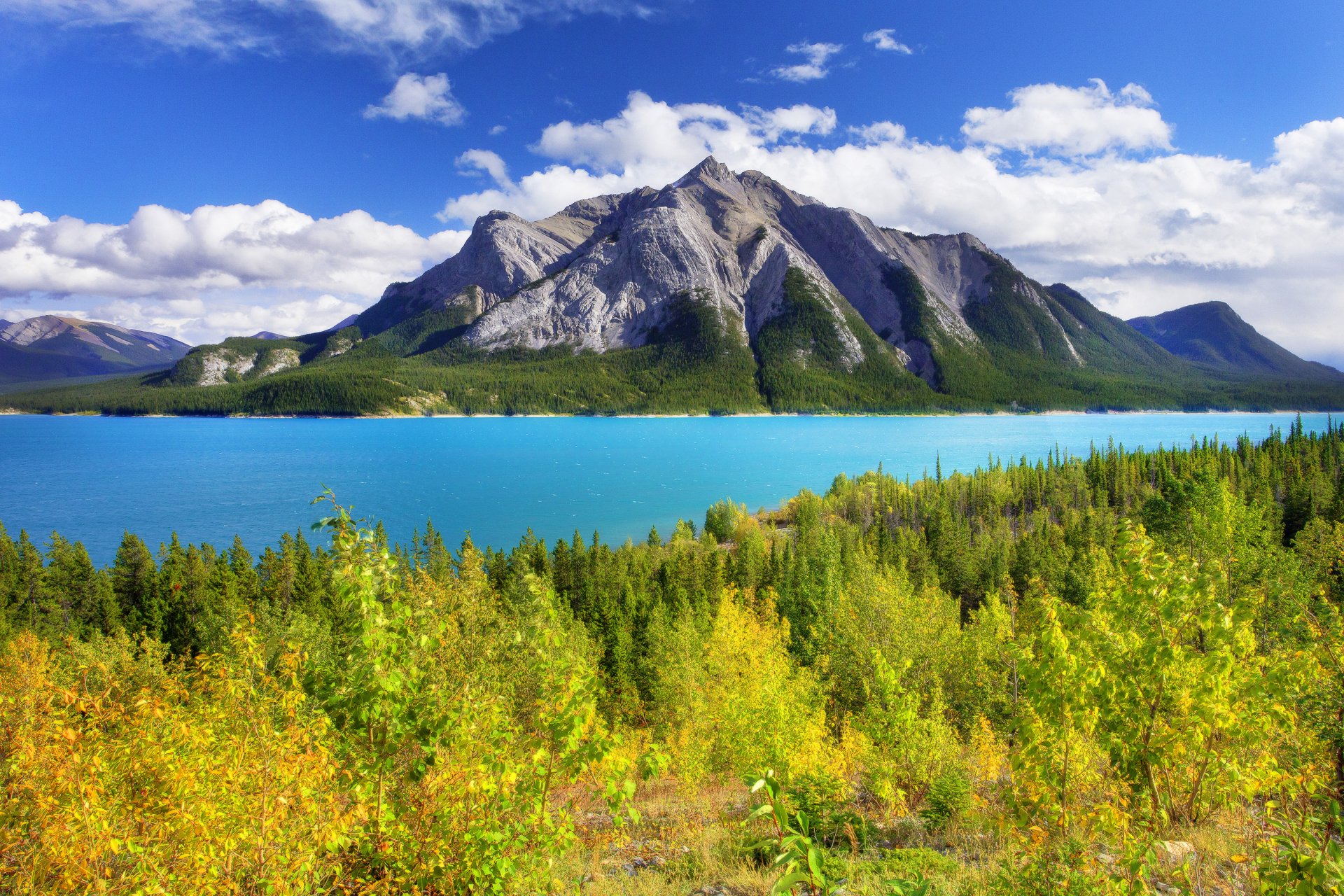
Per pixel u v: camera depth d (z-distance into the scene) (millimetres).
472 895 8688
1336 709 10656
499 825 8945
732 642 45656
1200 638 11750
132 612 79438
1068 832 9797
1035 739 10945
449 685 10031
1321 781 10031
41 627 79188
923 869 11172
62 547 90375
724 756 29266
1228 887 8375
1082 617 11891
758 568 97625
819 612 71750
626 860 14047
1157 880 8727
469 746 9094
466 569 56375
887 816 16703
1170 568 11133
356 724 8969
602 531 183875
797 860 5004
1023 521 132500
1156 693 10797
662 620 62688
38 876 7031
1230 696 11336
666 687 45469
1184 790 11578
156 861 7340
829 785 16734
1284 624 20031
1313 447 135125
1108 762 11867
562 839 9258
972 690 42906
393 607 9383
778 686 29469
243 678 8836
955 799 15070
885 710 28938
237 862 7555
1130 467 144250
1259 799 12023
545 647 9445
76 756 7633
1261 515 70625
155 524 191750
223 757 8266
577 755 8781
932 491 157250
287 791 7840
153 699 8891
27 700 8016
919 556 103250
